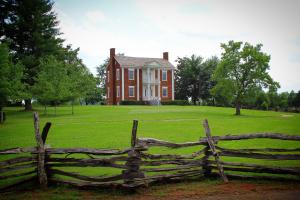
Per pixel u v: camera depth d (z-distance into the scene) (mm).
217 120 28438
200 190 7617
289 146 13945
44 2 43750
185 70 79438
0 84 29047
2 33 42438
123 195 7410
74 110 42625
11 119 32281
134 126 7703
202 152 8742
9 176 7820
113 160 7754
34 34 41625
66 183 8039
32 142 16234
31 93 36688
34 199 7145
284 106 72125
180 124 24750
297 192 7277
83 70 45250
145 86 61906
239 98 38094
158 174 8430
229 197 7016
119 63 59938
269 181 8281
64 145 15000
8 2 41500
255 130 20688
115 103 62656
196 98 82125
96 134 19000
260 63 37344
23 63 40625
